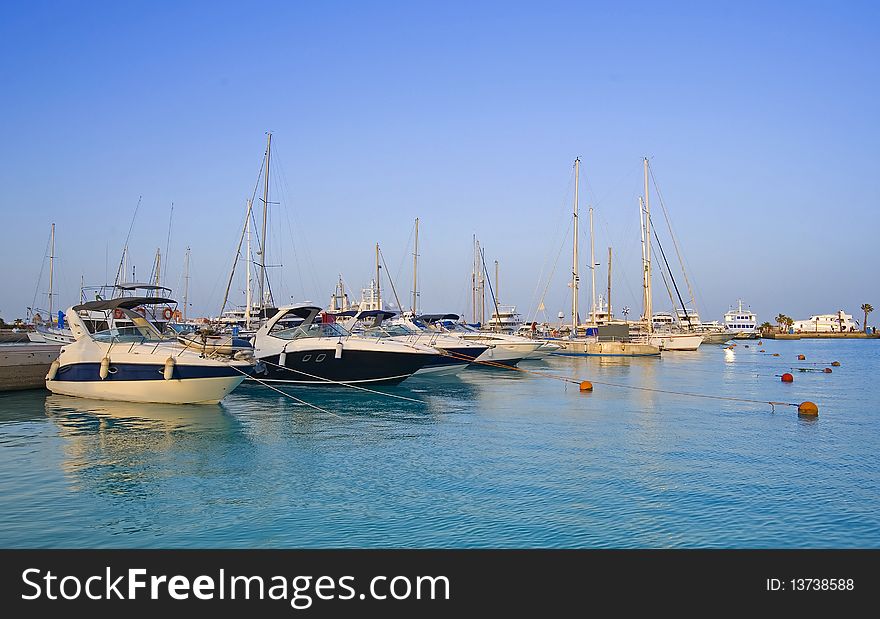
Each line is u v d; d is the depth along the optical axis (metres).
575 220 57.28
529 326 58.62
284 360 26.77
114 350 21.86
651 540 9.61
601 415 21.36
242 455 14.89
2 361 26.36
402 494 11.73
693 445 16.20
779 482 12.62
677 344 67.00
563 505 11.09
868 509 10.96
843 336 158.88
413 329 35.38
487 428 18.66
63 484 12.35
